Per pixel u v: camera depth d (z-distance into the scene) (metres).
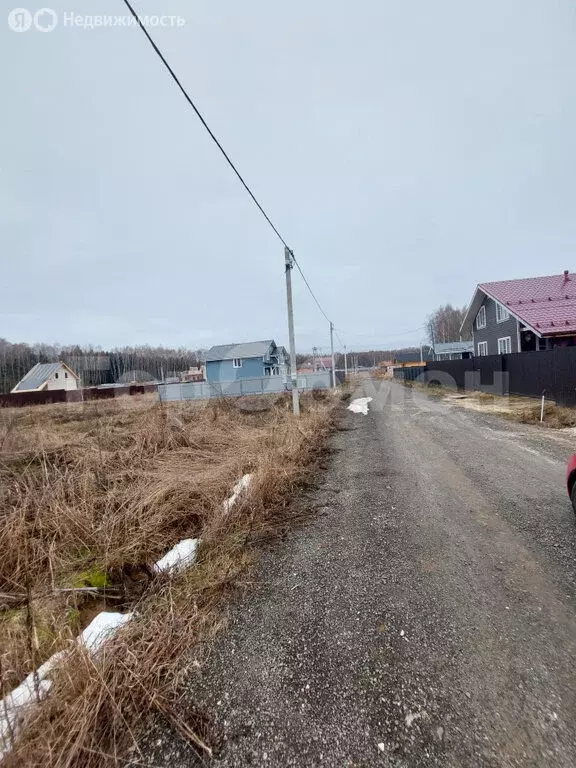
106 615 2.23
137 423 9.01
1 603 2.43
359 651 1.94
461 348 37.31
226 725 1.57
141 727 1.58
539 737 1.44
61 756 1.40
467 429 8.17
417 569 2.69
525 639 1.95
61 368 42.66
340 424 10.12
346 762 1.38
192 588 2.59
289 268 11.03
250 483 4.32
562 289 17.16
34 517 3.52
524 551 2.85
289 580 2.66
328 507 4.04
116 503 3.87
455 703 1.60
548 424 8.05
